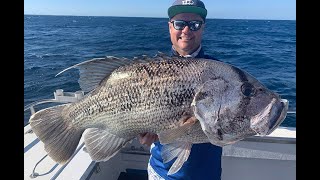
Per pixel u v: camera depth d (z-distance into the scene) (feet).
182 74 2.56
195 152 3.15
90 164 3.86
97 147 2.81
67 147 2.85
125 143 2.79
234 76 2.56
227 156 4.67
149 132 2.68
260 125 2.47
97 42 43.27
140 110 2.60
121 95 2.64
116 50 35.55
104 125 2.75
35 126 2.83
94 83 2.75
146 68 2.62
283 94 15.97
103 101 2.69
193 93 2.52
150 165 3.49
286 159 4.55
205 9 3.36
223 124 2.52
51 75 21.70
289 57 28.48
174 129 2.56
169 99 2.55
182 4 3.29
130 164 5.12
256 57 28.48
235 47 35.96
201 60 2.61
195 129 2.55
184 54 3.50
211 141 2.56
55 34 57.93
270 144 4.56
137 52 33.81
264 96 2.53
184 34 3.36
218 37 47.80
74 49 36.70
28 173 3.64
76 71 21.81
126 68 2.66
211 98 2.51
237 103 2.51
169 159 2.75
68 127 2.86
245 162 4.71
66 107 2.86
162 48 36.60
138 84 2.60
